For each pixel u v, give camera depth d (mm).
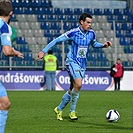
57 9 112438
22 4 113562
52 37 104188
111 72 95188
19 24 105938
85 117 39688
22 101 60719
